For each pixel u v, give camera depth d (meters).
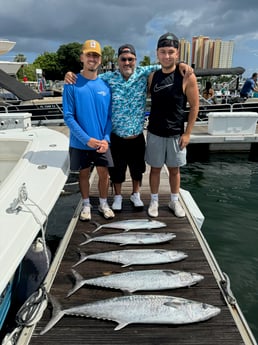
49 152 3.14
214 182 6.21
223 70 10.39
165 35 2.52
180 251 2.52
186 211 3.32
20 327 1.79
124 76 2.73
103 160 2.81
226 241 3.94
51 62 43.59
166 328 1.78
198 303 1.87
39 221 1.93
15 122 6.07
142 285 2.09
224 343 1.67
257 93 13.16
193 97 2.65
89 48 2.48
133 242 2.66
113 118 2.86
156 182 3.09
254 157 7.91
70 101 2.60
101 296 2.05
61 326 1.80
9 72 12.55
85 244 2.71
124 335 1.74
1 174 3.55
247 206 5.03
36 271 2.45
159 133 2.79
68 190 5.46
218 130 7.75
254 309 2.78
